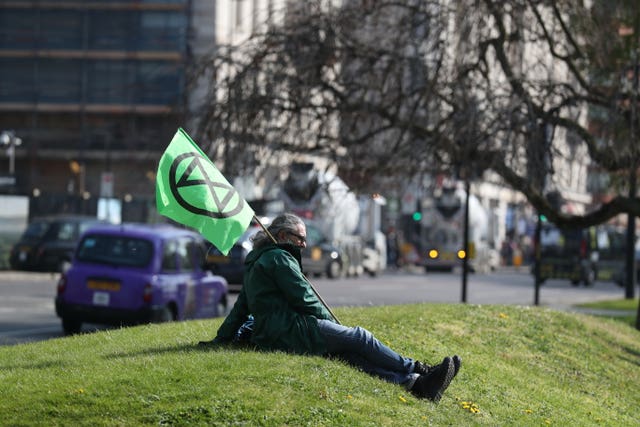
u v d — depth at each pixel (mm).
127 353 17516
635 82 36125
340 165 37594
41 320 40188
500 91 36500
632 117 34719
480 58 35844
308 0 37625
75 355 17828
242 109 36062
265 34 37312
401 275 102000
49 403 13680
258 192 71375
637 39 36219
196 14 115375
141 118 119000
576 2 35969
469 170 35250
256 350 16719
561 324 26969
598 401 21891
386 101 37125
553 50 37156
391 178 37344
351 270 89625
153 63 117938
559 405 19891
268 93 36219
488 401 18375
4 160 122250
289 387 14711
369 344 16594
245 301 17438
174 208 16250
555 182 36125
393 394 15820
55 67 120625
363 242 93188
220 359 15789
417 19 36750
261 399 14055
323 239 82188
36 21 120312
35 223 71188
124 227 35969
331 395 14805
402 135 36406
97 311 33875
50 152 120562
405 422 14672
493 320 25141
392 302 56250
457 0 35875
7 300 49688
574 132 35906
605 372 24359
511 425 17219
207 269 37625
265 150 37062
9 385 14773
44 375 15461
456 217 110500
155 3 117000
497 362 21875
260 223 16938
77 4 118625
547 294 75812
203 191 16391
